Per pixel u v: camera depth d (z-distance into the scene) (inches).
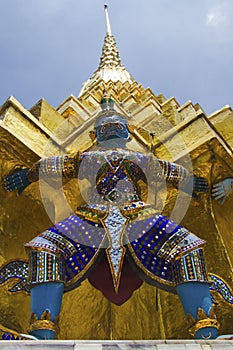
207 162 299.1
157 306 266.2
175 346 143.8
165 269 214.2
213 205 297.9
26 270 233.1
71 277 209.0
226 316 248.4
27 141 288.2
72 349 138.9
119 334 287.6
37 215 290.0
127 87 633.0
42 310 190.1
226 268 267.4
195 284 202.1
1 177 278.1
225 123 346.3
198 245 212.2
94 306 289.3
